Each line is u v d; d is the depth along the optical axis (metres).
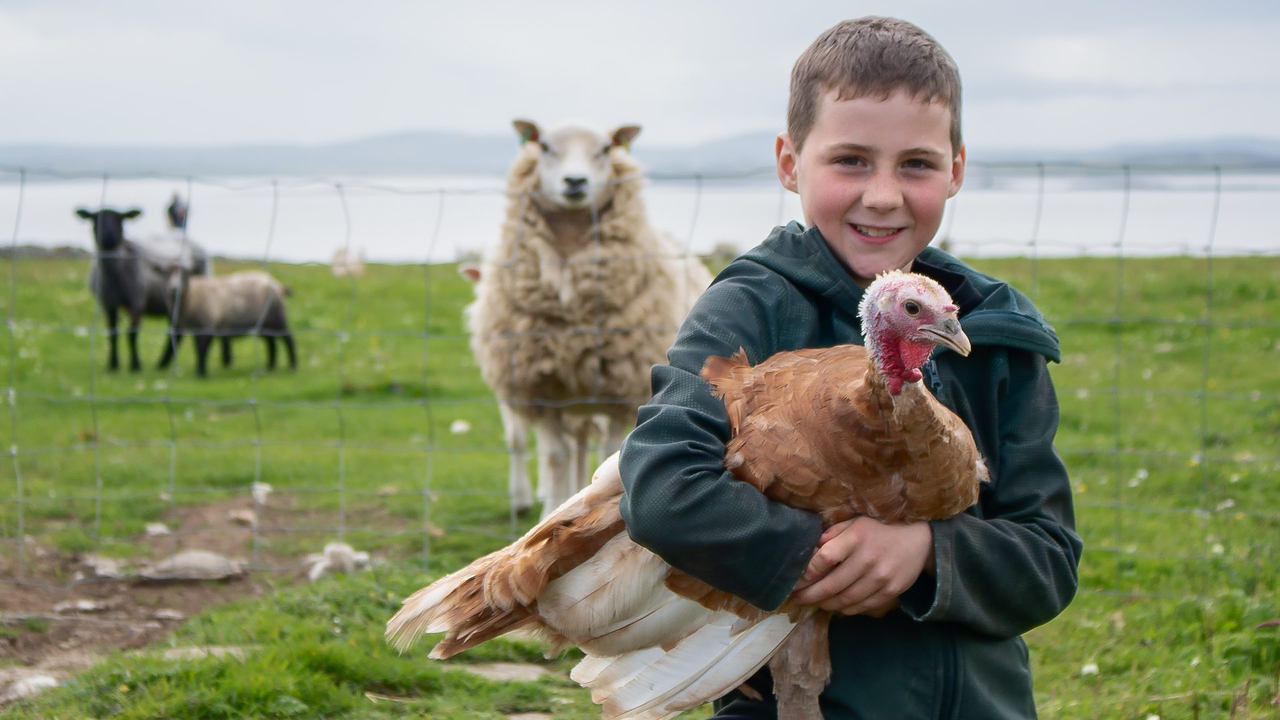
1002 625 2.20
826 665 2.23
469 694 4.04
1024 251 19.16
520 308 6.48
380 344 14.14
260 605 4.85
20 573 5.56
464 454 8.91
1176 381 10.20
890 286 2.00
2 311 15.48
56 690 3.99
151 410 10.38
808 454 2.06
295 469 8.12
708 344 2.27
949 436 2.04
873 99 2.26
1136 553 5.61
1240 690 3.88
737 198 31.72
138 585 5.54
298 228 33.56
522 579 2.35
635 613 2.30
